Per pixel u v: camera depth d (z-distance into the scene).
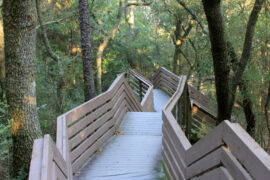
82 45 7.40
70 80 10.49
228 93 4.68
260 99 6.23
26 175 4.53
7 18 4.23
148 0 12.23
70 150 3.60
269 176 1.37
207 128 8.16
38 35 13.16
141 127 5.93
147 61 16.42
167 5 11.48
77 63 12.38
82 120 4.04
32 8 4.33
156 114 6.84
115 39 14.83
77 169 3.91
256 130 6.55
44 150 2.08
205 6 3.84
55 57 9.41
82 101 11.27
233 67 6.11
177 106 5.32
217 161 2.04
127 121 6.34
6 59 4.43
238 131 1.76
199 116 8.77
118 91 6.14
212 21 3.92
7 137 5.45
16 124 4.55
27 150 4.64
